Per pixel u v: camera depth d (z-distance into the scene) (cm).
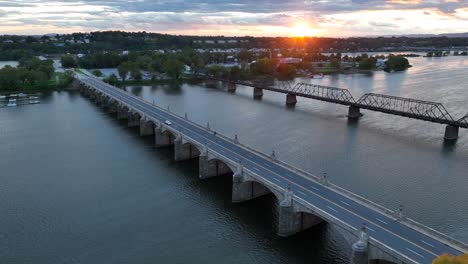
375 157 15738
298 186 10912
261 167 12400
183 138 15700
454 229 10306
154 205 12038
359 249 7938
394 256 7575
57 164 15575
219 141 15350
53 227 10812
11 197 12619
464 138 18462
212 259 9350
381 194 12338
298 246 9775
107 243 10038
